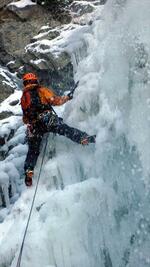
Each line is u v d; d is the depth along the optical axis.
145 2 6.26
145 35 5.97
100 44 6.93
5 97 8.40
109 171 5.54
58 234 5.14
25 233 5.30
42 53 8.21
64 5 9.07
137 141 5.44
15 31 9.14
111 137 5.70
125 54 6.09
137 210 5.17
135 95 5.71
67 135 5.95
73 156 5.96
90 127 6.05
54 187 5.91
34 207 5.74
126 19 6.40
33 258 5.12
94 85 6.24
